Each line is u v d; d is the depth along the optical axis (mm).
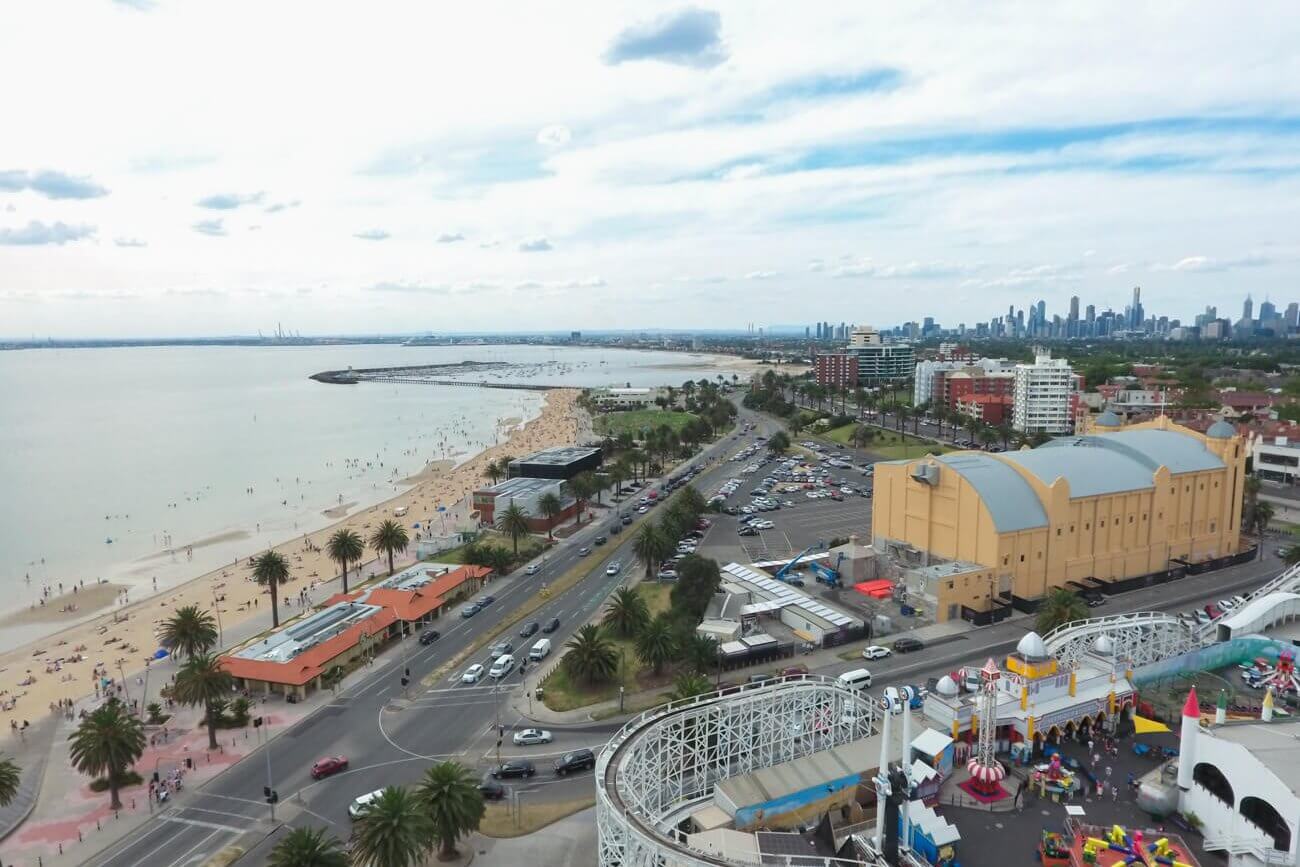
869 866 61625
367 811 72062
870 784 78500
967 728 86000
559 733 98562
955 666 113438
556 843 77750
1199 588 146875
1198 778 73875
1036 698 88125
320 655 115312
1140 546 150875
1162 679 103000
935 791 76875
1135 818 74438
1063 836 70625
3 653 144000
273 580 142000
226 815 83750
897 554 153000
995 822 73750
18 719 111875
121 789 89562
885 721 66750
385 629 129250
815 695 86812
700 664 107188
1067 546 141250
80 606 172250
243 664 112750
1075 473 146375
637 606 122875
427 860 75000
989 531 134375
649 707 104438
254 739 99250
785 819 75375
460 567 157000
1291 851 64000
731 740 83000
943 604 130375
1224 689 102375
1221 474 161250
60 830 82250
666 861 60469
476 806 74625
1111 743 87375
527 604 145875
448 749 95875
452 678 115250
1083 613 110938
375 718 104062
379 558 187875
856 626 123812
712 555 172125
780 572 154750
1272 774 66125
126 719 88188
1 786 80438
